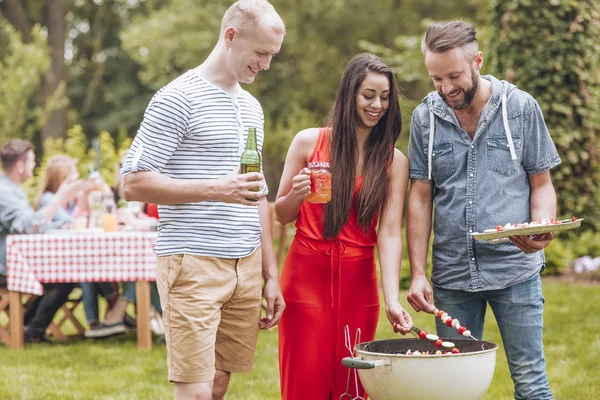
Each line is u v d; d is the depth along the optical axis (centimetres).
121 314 606
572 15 797
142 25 1609
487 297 314
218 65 300
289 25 1492
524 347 308
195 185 282
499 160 305
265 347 565
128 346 584
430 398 268
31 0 2116
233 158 298
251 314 311
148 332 570
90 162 1037
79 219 618
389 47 1496
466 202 308
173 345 292
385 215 324
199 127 291
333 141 318
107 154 1046
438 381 265
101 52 2238
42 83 1977
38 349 579
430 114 314
